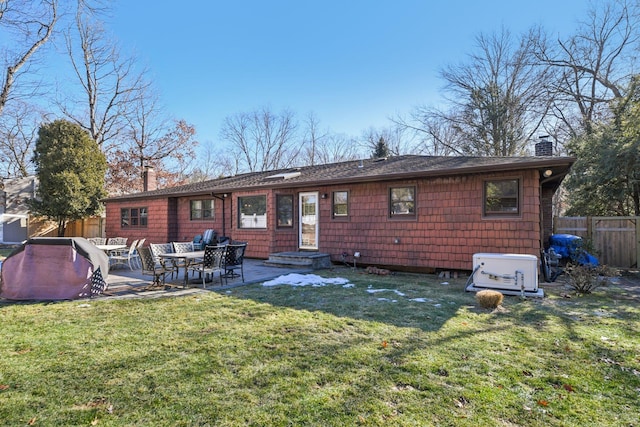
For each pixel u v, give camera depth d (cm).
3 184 1956
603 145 1152
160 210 1456
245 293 636
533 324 447
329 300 577
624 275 867
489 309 520
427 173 832
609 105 1359
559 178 855
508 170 769
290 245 1123
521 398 263
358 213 991
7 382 288
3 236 1891
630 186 1125
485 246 802
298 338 391
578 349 362
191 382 288
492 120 2003
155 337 395
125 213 1611
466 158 952
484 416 239
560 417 240
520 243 760
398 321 456
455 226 841
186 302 566
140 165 2575
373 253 962
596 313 503
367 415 240
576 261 823
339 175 1054
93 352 351
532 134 1988
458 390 274
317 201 1080
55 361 329
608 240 984
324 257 1002
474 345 370
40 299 588
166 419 236
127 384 285
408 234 907
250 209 1204
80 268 604
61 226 1886
